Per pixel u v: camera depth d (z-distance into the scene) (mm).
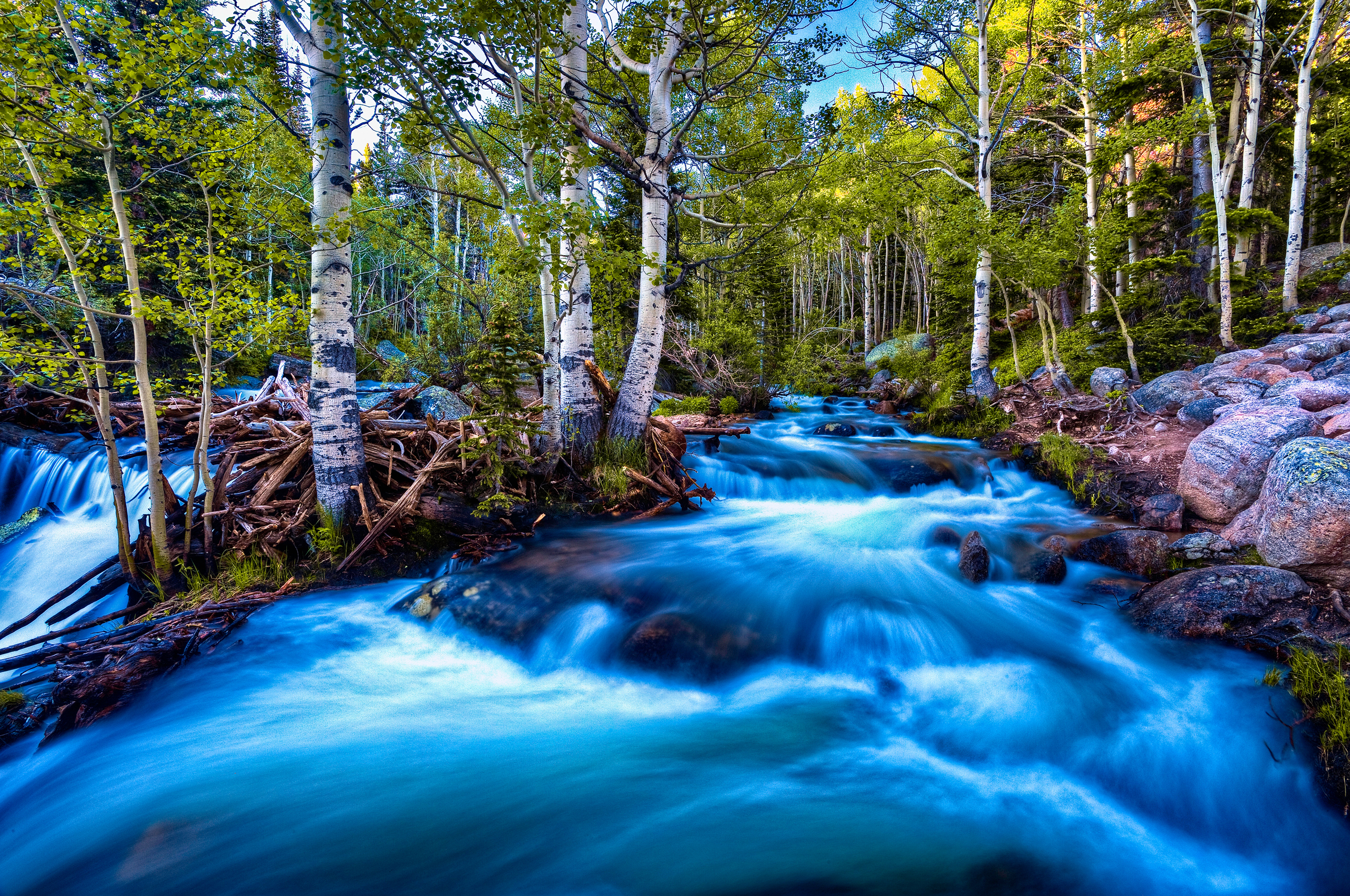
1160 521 6691
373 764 3768
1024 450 9805
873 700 4473
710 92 8547
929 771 3719
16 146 5059
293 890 2857
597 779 3641
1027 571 5965
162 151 5363
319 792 3506
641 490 8523
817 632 5102
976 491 9375
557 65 7465
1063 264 13188
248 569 5984
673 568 6129
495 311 7473
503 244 9227
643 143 8898
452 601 5602
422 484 6828
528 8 5898
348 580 6184
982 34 13953
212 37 4891
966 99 17641
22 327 5422
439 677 4852
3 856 3207
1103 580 5648
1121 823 3301
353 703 4461
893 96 15289
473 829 3236
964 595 5648
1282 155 18078
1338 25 15359
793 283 37938
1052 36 16469
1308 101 12828
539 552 6652
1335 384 7750
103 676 4395
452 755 3867
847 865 2979
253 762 3777
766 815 3338
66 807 3471
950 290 18516
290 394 9320
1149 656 4457
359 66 5508
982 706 4223
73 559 7031
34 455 8898
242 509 6336
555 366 8266
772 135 11422
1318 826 3061
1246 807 3250
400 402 10891
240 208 5609
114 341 14000
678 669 4719
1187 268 16938
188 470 7816
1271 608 4426
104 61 4871
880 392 19266
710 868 2969
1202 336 13719
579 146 6867
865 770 3727
